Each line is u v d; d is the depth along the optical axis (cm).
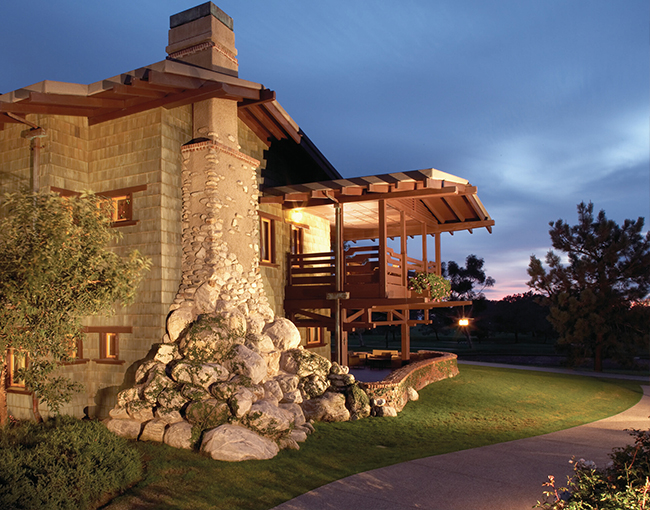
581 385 1906
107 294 861
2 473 650
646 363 3186
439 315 4406
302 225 1770
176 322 1127
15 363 1177
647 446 593
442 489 743
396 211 1683
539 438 1084
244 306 1268
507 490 735
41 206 832
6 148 1248
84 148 1271
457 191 1359
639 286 2719
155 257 1165
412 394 1448
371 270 1532
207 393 1002
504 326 4950
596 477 559
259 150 1580
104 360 1187
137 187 1204
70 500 648
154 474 795
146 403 1004
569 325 2886
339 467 862
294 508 678
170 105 1209
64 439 778
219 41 1339
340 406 1208
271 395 1102
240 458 866
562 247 2920
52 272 773
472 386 1688
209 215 1215
